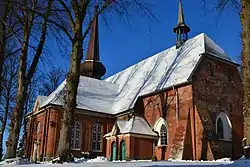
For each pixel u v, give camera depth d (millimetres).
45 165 12617
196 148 29219
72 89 15844
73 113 15641
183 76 32719
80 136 38000
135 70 47219
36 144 39719
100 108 41031
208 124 29984
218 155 29109
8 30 19328
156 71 40156
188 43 38531
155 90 35438
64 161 14820
